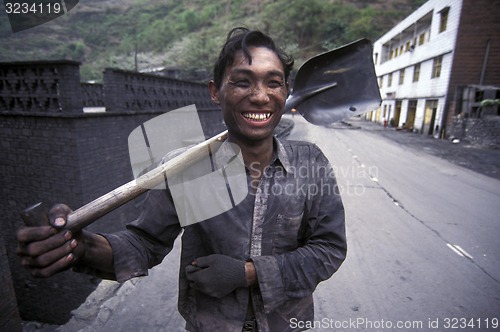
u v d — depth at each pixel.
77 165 3.98
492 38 14.97
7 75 4.16
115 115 4.61
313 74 1.22
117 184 4.77
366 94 1.23
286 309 1.01
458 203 5.42
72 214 0.70
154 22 71.38
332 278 2.92
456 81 15.91
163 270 2.83
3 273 2.03
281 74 0.81
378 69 29.91
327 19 56.09
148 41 62.09
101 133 4.36
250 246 0.89
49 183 4.22
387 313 2.45
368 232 4.06
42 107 4.10
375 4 64.25
